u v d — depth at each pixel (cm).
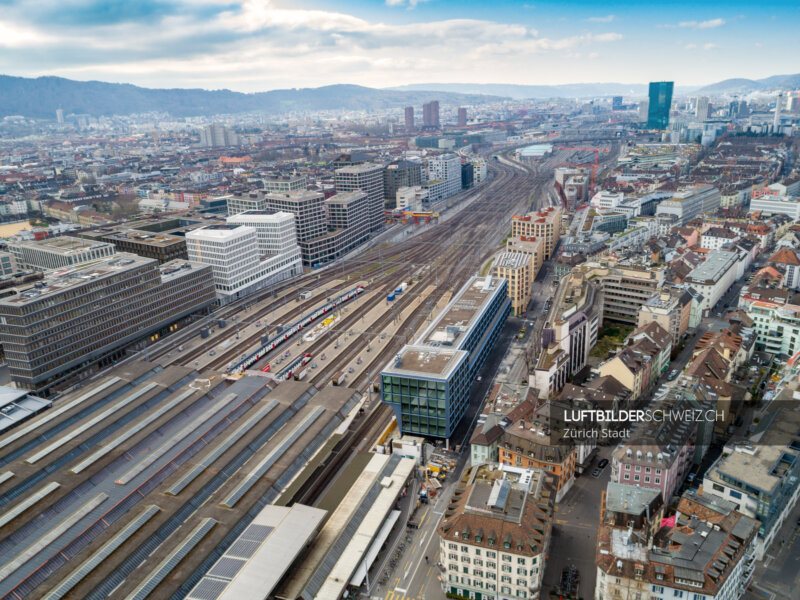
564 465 16562
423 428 19025
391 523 15562
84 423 18862
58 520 14688
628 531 13438
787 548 14838
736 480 14488
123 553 13562
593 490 17062
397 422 19388
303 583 13138
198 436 18225
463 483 15950
